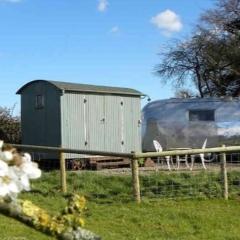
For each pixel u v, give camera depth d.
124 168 21.53
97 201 12.85
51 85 21.53
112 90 22.83
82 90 21.70
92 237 2.93
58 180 14.48
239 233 10.48
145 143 24.39
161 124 24.30
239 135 24.19
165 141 24.20
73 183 14.23
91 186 13.96
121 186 13.86
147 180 13.84
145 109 24.81
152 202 12.73
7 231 9.56
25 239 9.09
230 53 39.75
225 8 40.00
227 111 24.27
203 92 42.94
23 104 22.62
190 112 24.17
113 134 22.69
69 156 20.94
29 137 22.31
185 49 42.75
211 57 40.81
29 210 2.72
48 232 2.82
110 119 22.64
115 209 11.98
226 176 13.55
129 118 23.33
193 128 24.09
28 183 2.46
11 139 29.52
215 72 41.47
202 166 19.05
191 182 13.84
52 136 21.50
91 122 22.00
